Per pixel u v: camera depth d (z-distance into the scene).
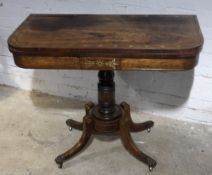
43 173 1.47
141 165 1.51
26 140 1.69
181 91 1.72
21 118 1.87
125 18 1.38
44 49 1.09
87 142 1.57
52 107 1.98
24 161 1.54
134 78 1.78
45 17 1.41
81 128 1.72
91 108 1.58
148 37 1.15
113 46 1.08
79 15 1.43
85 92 1.99
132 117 1.86
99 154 1.58
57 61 1.12
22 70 2.08
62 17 1.41
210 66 1.58
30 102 2.03
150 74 1.73
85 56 1.09
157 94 1.79
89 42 1.12
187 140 1.66
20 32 1.23
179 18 1.36
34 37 1.18
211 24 1.48
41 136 1.72
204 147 1.61
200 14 1.48
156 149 1.61
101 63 1.10
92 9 1.66
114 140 1.68
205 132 1.72
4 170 1.49
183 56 1.05
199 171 1.47
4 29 1.94
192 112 1.77
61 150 1.62
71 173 1.47
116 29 1.25
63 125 1.81
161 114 1.85
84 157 1.57
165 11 1.54
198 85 1.66
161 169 1.48
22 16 1.84
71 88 2.01
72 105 1.99
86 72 1.90
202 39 1.12
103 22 1.33
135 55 1.07
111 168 1.50
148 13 1.57
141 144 1.64
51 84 2.05
